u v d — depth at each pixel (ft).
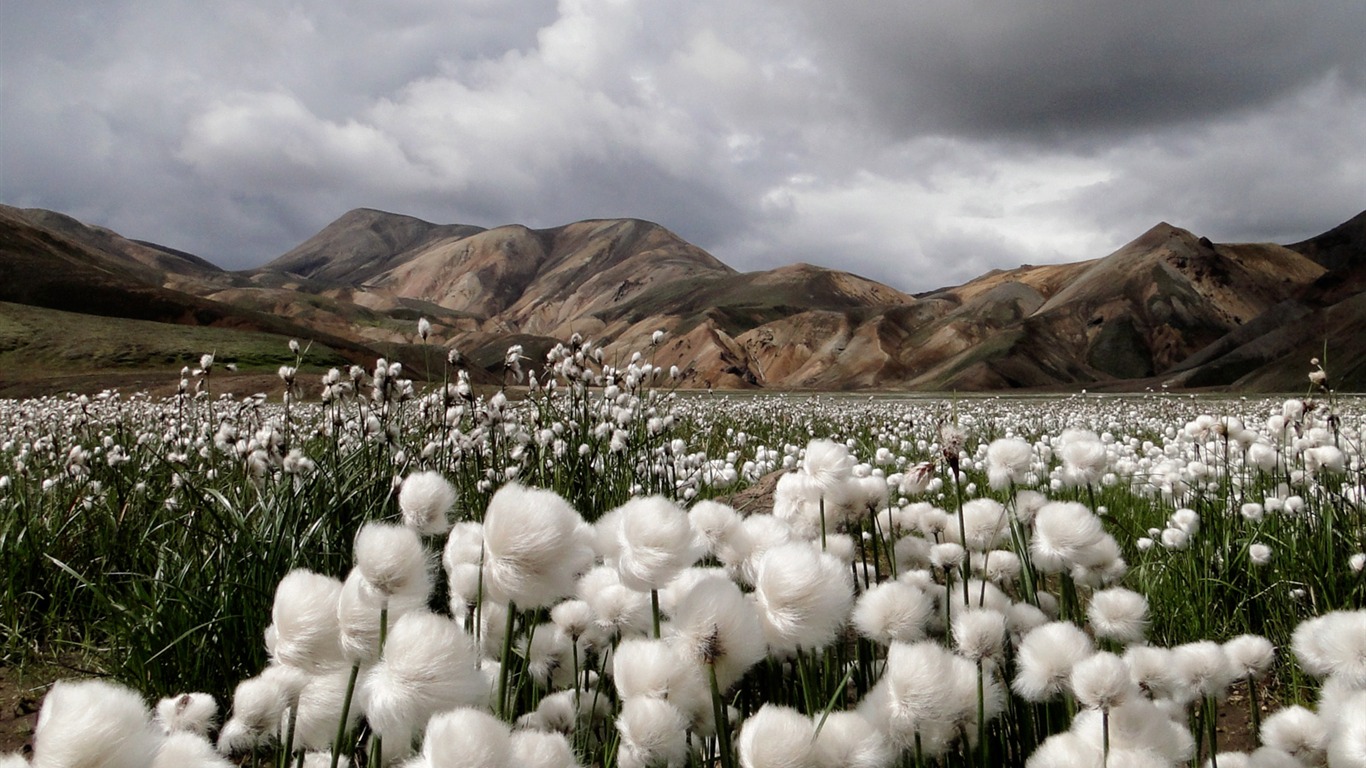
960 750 6.56
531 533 4.82
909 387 544.21
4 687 12.48
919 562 9.02
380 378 16.75
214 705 6.07
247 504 15.55
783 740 4.48
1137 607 7.29
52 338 191.72
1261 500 16.49
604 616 6.99
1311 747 6.61
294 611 4.94
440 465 17.43
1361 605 12.23
